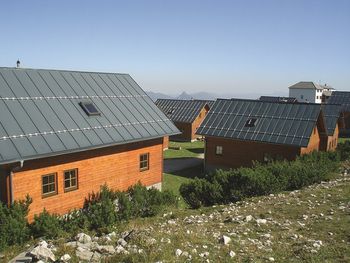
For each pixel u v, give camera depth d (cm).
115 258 828
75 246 920
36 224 1243
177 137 5572
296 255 871
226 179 1786
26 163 1437
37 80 1795
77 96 1894
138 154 2030
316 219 1194
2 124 1423
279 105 3072
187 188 1784
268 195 1703
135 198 1580
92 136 1700
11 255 1017
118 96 2134
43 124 1562
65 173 1616
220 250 905
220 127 3111
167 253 851
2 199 1409
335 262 825
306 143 2664
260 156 2895
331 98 6475
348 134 6022
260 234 1053
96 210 1372
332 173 2180
